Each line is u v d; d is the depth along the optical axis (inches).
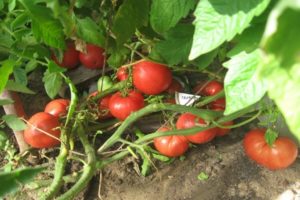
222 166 38.5
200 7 20.0
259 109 35.7
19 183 18.7
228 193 36.9
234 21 19.4
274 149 35.4
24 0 25.7
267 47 8.2
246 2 19.1
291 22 8.0
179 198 36.8
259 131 36.8
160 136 35.5
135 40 37.1
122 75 37.5
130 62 36.0
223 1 19.5
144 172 38.0
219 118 34.7
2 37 31.8
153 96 37.7
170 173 38.4
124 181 38.1
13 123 33.9
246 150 37.2
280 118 35.8
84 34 31.5
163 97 38.4
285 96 9.3
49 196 32.7
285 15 7.9
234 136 40.5
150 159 37.9
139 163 38.9
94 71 41.8
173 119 38.0
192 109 34.1
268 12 21.2
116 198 37.1
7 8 32.7
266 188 36.9
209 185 37.5
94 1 33.5
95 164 34.9
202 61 33.0
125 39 31.0
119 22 29.9
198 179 37.9
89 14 34.4
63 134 35.2
